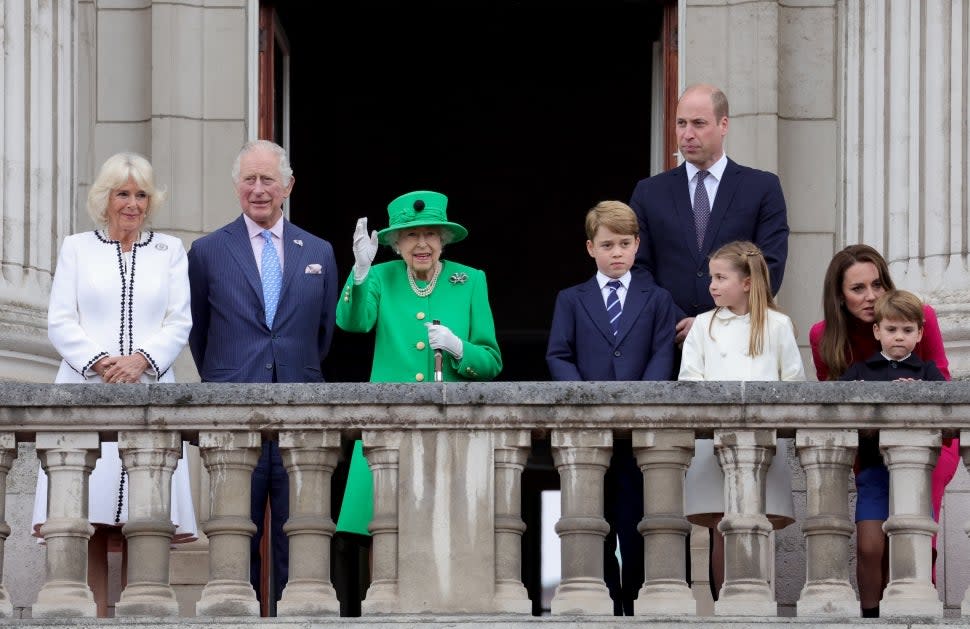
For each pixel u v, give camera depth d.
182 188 52.94
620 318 43.22
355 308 43.34
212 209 52.91
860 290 41.78
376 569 39.16
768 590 39.03
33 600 45.06
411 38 70.88
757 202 44.75
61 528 39.31
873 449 40.62
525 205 78.31
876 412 39.19
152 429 39.44
